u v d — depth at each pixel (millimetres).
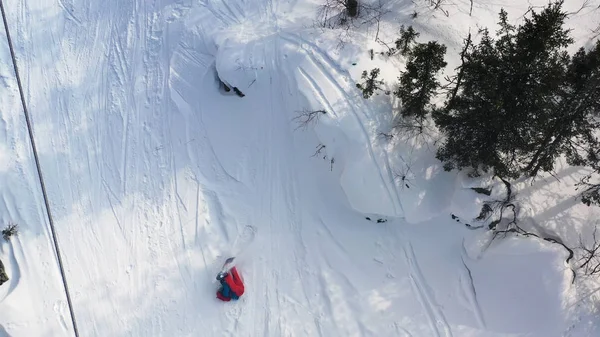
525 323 13180
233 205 15211
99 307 14484
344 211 14578
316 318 13867
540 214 13914
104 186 15875
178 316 14219
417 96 13430
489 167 13352
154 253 14945
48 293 14734
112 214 15500
